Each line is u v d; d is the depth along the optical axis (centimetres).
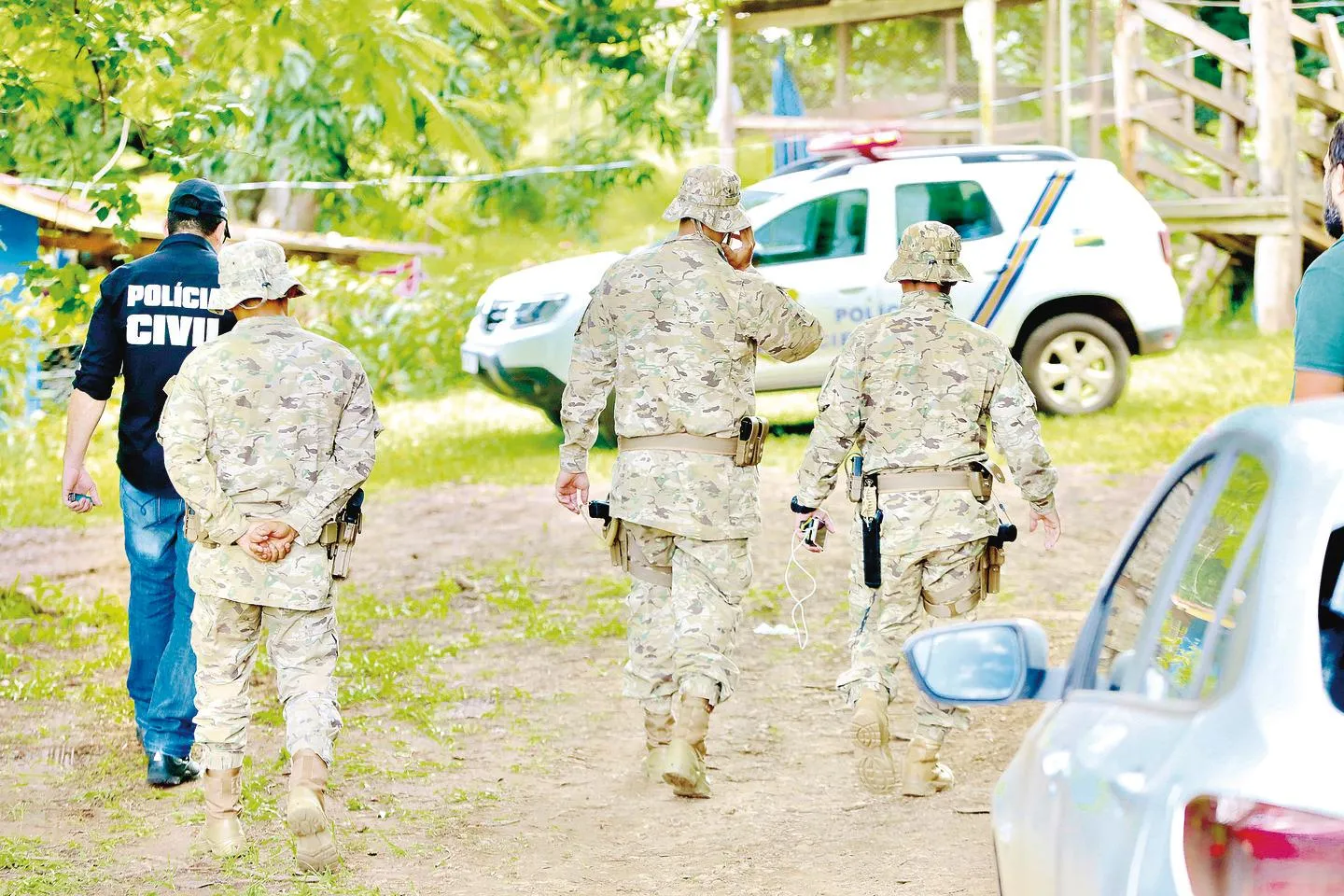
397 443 2256
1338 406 349
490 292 2052
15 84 1315
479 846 801
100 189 1318
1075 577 1391
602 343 857
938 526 819
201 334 855
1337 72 2747
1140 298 2077
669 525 829
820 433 837
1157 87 3209
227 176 3438
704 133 3991
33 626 1257
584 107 4075
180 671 875
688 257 842
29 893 709
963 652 452
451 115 1756
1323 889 266
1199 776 288
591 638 1247
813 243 2023
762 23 2755
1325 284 570
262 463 738
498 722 1034
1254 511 334
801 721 1029
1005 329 2052
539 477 1959
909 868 748
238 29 1502
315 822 727
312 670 750
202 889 722
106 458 2142
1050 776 388
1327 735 281
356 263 3369
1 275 2192
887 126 2714
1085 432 1991
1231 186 2844
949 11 2752
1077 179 2080
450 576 1460
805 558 1506
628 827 831
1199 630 344
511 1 1897
